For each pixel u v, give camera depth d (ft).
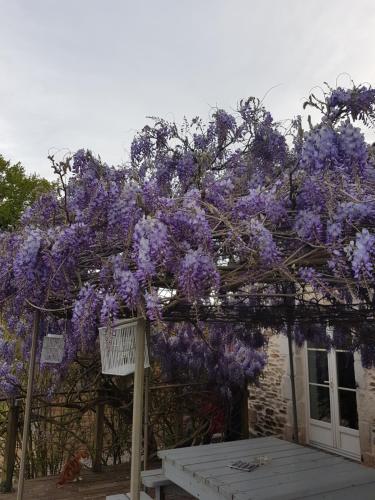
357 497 8.36
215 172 10.08
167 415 17.87
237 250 6.61
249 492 8.17
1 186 50.34
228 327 15.66
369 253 5.34
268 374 22.02
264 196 6.91
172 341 17.10
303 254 6.62
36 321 9.29
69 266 7.39
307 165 5.94
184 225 6.38
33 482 15.11
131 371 7.05
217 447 11.89
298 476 9.20
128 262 6.88
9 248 8.24
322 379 19.85
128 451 17.70
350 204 5.94
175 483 10.62
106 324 6.35
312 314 10.93
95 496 13.79
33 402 15.64
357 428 17.99
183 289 6.06
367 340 12.59
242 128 10.25
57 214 8.96
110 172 9.26
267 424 21.91
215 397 17.76
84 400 16.49
